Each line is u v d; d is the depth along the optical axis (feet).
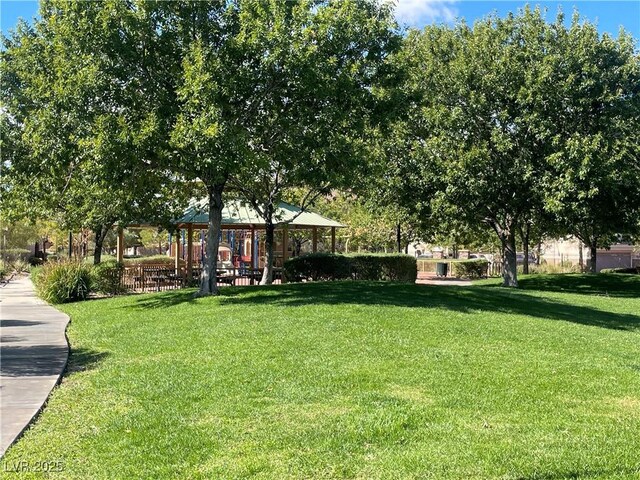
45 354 30.63
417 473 15.03
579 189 65.10
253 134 49.14
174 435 17.87
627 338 36.29
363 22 49.60
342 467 15.44
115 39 44.57
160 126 43.52
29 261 150.71
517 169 67.97
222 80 43.24
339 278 80.02
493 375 24.61
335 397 21.39
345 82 46.29
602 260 166.50
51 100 46.19
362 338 31.19
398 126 69.87
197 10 47.60
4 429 18.48
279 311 39.75
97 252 81.76
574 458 15.90
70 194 61.26
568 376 24.88
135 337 34.73
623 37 72.33
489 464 15.51
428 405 20.48
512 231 78.43
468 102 69.87
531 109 68.28
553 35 71.87
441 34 76.79
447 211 67.92
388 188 71.26
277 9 45.03
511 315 41.63
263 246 116.06
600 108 69.72
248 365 26.05
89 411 20.65
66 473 15.42
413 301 44.78
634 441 17.29
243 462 15.79
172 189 62.80
